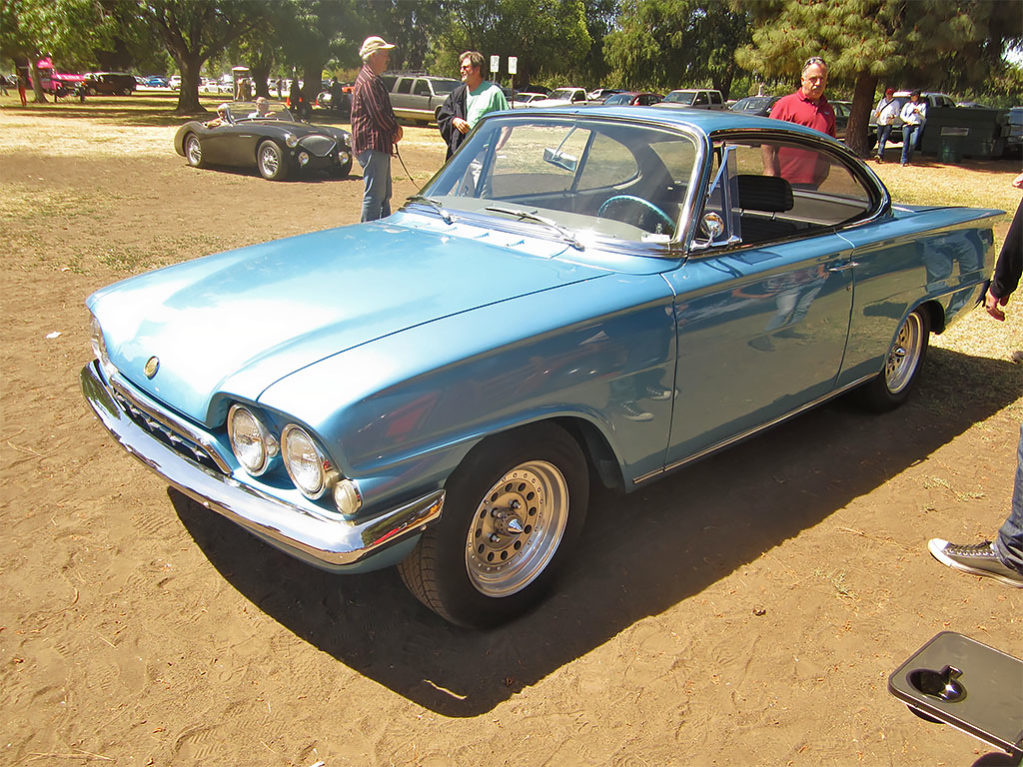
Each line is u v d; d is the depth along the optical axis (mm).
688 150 3250
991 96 31562
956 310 4742
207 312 2828
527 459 2670
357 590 3027
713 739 2422
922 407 4840
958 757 2391
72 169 13625
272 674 2602
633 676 2650
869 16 19828
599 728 2443
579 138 3545
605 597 3031
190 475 2582
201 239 8617
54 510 3424
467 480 2510
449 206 3740
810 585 3143
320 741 2359
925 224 4293
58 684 2516
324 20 34031
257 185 12773
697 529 3492
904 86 21406
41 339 5410
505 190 3730
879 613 3000
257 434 2391
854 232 3896
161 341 2764
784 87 28516
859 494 3826
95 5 25703
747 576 3182
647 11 46656
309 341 2508
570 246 3215
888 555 3355
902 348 4613
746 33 45219
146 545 3223
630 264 3059
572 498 2912
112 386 3035
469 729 2420
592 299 2795
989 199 13633
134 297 3141
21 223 9141
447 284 2873
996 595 3125
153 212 10180
